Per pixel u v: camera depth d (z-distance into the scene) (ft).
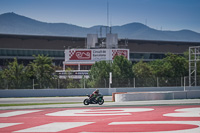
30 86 228.63
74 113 115.03
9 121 95.86
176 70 339.16
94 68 277.03
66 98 206.90
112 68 285.43
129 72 289.53
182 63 344.08
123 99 173.78
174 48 561.84
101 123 88.48
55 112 119.75
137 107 137.18
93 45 435.53
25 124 88.94
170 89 255.91
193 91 201.46
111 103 157.17
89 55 408.67
